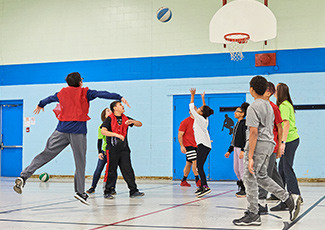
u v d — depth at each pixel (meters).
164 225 3.39
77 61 11.16
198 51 10.39
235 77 10.13
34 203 5.16
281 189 3.51
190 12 10.48
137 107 10.70
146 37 10.74
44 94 11.34
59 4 11.38
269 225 3.41
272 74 9.89
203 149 6.00
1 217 3.92
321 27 9.66
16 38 11.63
